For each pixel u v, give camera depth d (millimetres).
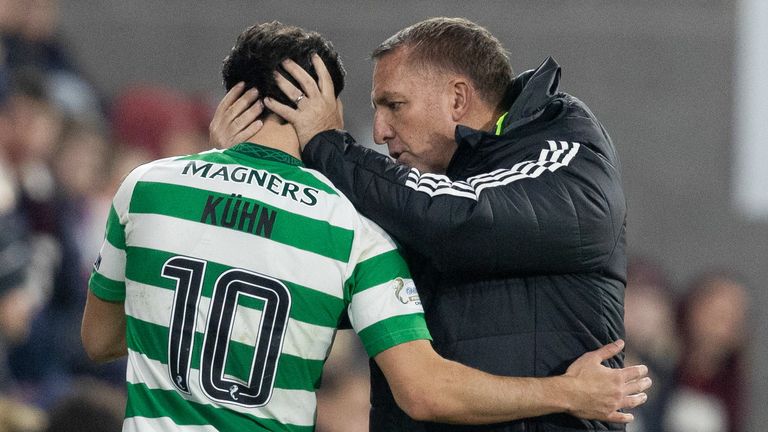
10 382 20141
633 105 28938
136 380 10125
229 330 9883
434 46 11328
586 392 10148
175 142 27422
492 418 10078
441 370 10023
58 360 21500
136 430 9969
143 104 27594
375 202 10211
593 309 10609
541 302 10492
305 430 10141
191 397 9930
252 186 10125
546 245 10211
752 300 28797
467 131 10789
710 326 25469
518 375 10383
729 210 28984
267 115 10602
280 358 9930
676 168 28984
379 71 11477
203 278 9938
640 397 10336
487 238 10062
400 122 11391
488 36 11586
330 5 28719
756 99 28922
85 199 24531
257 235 9961
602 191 10516
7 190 22000
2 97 24438
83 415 14688
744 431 26250
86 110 27047
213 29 29078
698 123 28969
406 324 10117
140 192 10266
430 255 10219
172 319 9969
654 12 28922
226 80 10812
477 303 10492
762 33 28922
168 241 10039
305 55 10656
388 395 10727
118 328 11023
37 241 22906
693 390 25312
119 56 29016
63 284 23094
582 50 28875
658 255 28969
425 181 10266
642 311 24969
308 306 9953
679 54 28953
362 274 10133
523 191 10203
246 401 9906
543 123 10961
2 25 26766
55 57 27797
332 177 10398
